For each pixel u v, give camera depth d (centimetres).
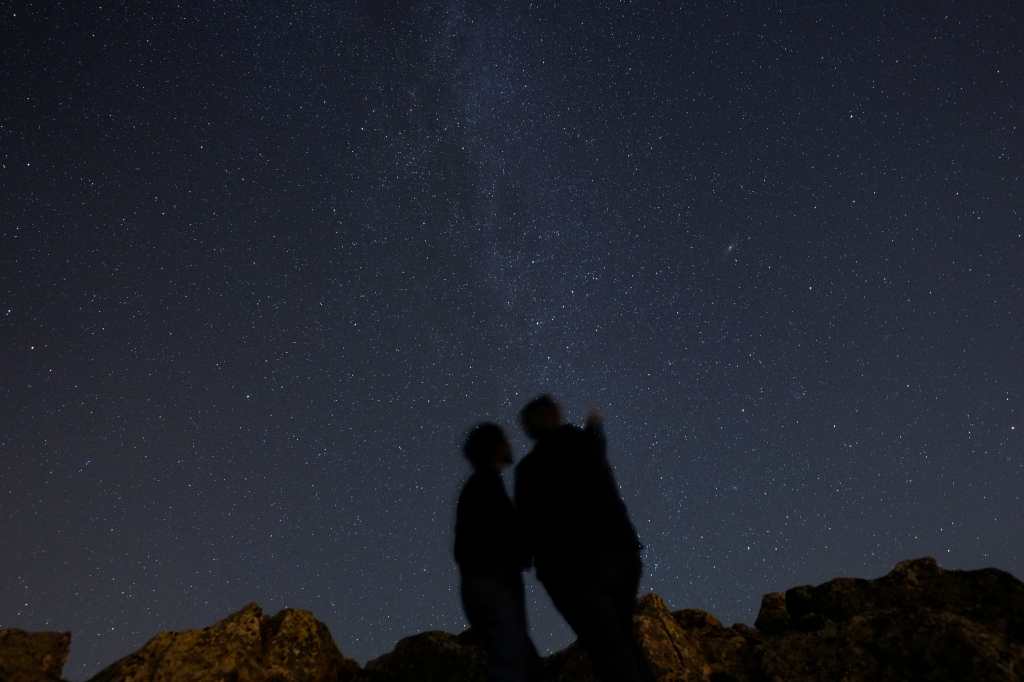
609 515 461
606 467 475
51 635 706
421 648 675
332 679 669
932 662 551
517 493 477
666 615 671
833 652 588
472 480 491
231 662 625
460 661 657
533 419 493
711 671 610
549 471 467
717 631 686
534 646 483
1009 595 645
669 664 597
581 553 452
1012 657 545
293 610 702
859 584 696
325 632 700
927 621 580
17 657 674
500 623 459
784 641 615
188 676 605
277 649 659
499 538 471
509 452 501
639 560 466
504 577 467
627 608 457
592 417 486
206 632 655
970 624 579
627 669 437
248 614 682
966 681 530
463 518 482
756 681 594
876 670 563
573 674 597
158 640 646
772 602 741
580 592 449
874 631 594
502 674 448
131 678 602
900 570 701
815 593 704
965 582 674
